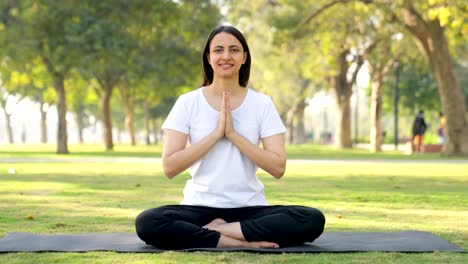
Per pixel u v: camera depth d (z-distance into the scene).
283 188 11.67
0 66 30.44
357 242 5.48
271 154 5.32
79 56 27.44
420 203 9.19
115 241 5.51
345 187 11.93
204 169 5.39
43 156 26.61
